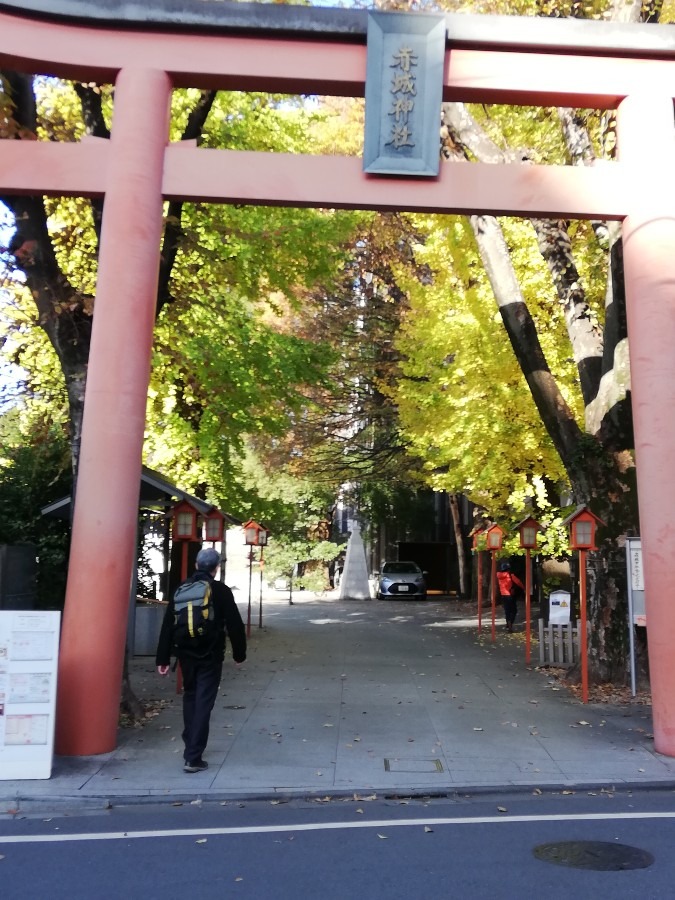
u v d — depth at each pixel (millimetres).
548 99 8711
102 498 7801
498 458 15602
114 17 8125
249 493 18672
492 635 17047
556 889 4711
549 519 15469
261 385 15406
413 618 23031
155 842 5590
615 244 11039
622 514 11164
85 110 10062
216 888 4742
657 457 8031
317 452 30891
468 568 29500
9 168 8102
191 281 13336
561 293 12445
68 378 9227
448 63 8492
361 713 9664
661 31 8430
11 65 8266
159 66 8320
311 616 23688
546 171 8422
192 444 15484
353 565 32406
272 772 7223
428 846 5492
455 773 7227
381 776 7129
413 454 20562
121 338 8008
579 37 8414
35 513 13766
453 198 8352
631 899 4562
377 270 26109
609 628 11156
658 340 8164
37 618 7051
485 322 15281
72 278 12492
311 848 5457
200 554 7633
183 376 14836
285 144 14164
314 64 8430
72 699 7660
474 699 10531
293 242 13812
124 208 8109
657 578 7949
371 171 8242
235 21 8258
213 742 8234
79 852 5379
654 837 5668
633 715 9539
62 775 7016
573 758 7727
